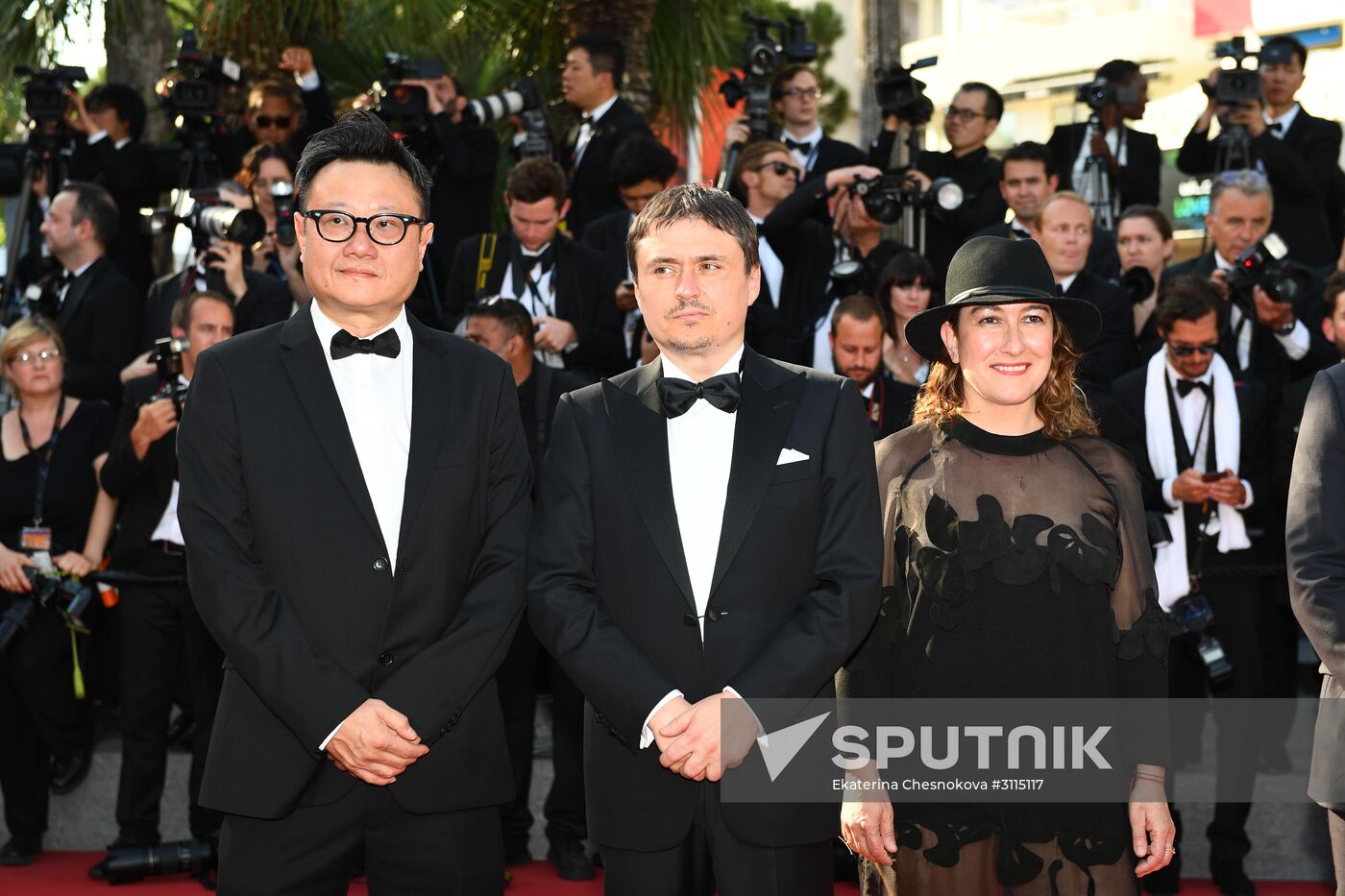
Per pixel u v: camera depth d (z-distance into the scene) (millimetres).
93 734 4867
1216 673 4168
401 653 2689
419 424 2758
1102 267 5289
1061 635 2654
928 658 2686
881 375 4500
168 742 4965
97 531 4785
